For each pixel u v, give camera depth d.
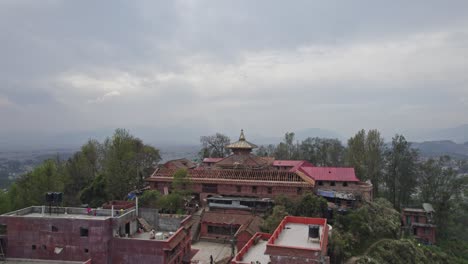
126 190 86.12
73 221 47.16
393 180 98.62
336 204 73.81
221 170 84.56
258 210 74.69
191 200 80.19
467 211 95.94
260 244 52.81
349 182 77.88
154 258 45.44
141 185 92.31
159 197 75.44
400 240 65.94
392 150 99.62
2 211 64.12
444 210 92.75
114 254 46.72
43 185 71.88
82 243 46.84
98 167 102.12
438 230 90.94
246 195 78.69
